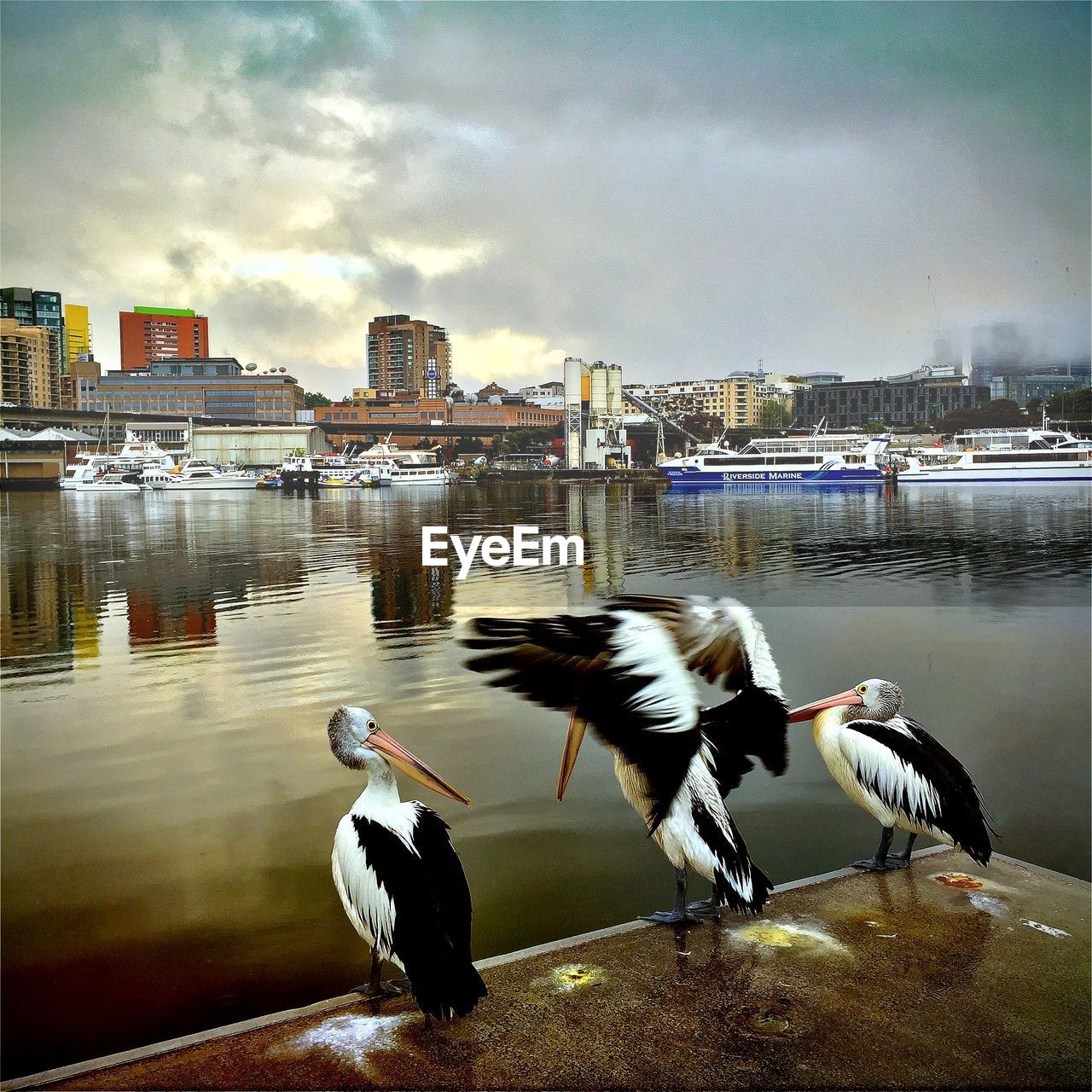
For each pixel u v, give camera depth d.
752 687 3.38
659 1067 2.89
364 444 116.31
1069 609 21.19
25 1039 4.33
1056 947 3.66
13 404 100.12
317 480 91.31
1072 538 42.28
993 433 85.12
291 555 36.09
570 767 3.22
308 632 18.28
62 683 13.59
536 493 82.81
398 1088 2.81
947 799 4.13
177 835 7.25
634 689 2.76
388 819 3.22
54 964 5.12
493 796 7.85
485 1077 2.86
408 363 139.00
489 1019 3.19
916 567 32.31
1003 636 17.05
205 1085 2.84
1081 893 4.23
